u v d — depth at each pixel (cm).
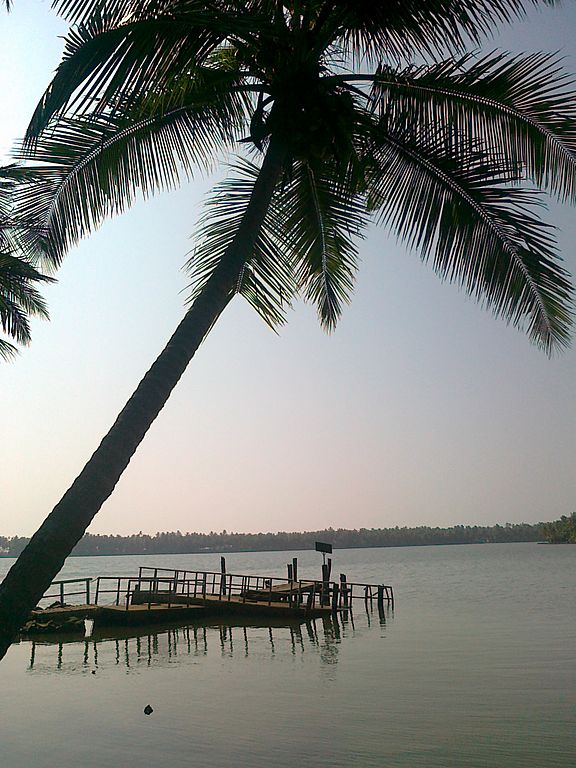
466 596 4341
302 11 740
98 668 1834
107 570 11688
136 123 823
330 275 1073
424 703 1388
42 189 845
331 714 1310
